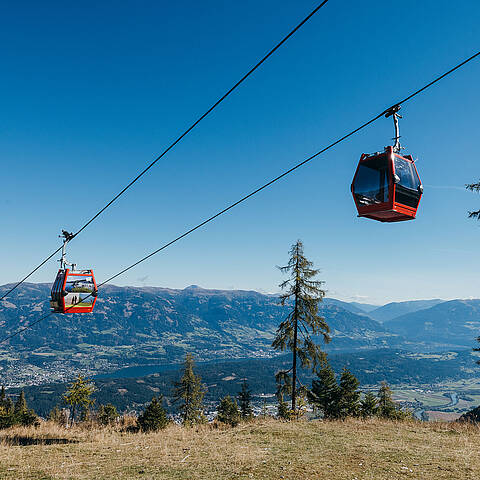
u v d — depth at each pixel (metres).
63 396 53.66
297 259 27.25
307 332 26.62
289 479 9.45
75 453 12.57
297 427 16.98
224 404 52.78
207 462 11.16
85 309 19.11
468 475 9.70
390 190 9.95
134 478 9.58
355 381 46.44
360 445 13.31
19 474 9.83
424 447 13.03
